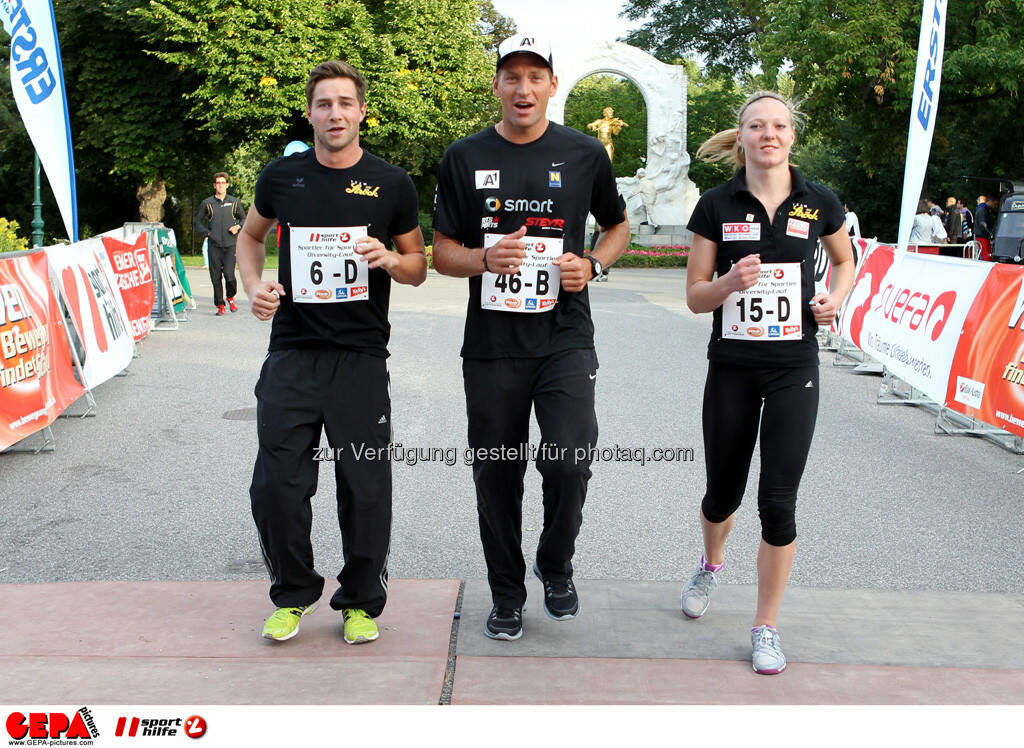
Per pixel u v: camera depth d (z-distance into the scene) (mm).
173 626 3615
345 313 3377
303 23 26078
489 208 3375
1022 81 21469
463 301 15977
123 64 28797
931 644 3551
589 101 51844
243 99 25938
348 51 26891
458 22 29141
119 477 5754
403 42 27797
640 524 4980
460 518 5023
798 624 3719
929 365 7520
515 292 3375
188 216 37719
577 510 3406
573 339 3436
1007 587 4164
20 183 32875
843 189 37719
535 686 3156
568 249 3426
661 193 34562
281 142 29953
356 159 3402
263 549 3426
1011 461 6371
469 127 32562
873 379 9508
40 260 6914
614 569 4352
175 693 3086
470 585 4078
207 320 13266
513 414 3451
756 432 3520
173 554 4473
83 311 7777
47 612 3736
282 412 3344
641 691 3133
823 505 5328
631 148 49781
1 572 4227
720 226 3436
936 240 20859
